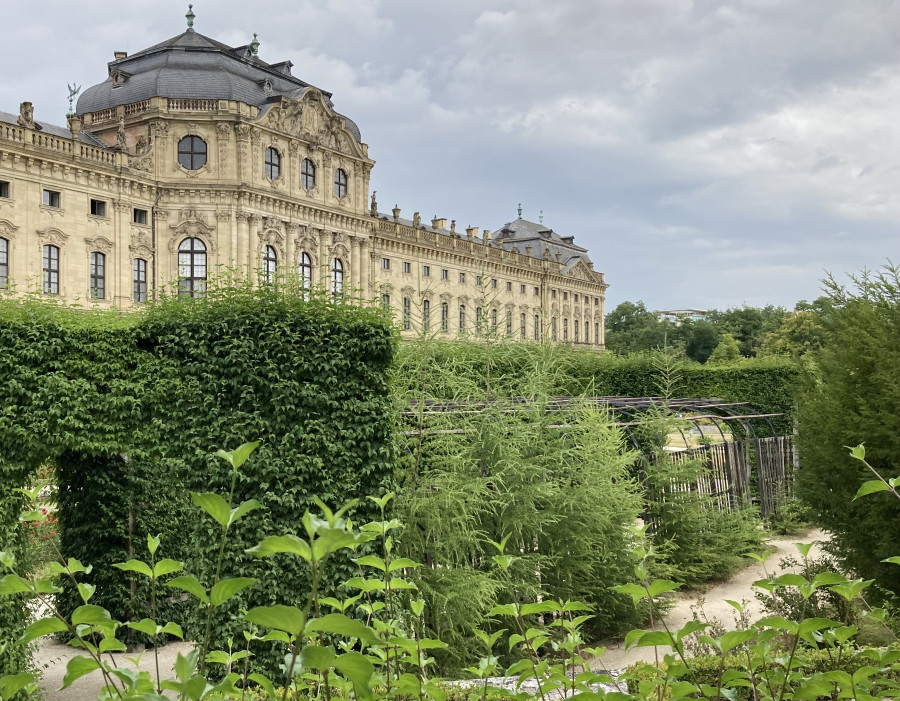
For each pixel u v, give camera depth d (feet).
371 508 41.24
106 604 49.67
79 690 40.86
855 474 41.09
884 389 40.24
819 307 49.01
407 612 32.22
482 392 48.93
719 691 9.52
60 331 40.83
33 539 48.37
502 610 10.78
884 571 39.55
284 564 39.40
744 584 59.00
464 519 42.34
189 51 185.06
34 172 148.46
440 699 10.36
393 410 43.06
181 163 175.22
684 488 60.54
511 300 288.92
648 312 485.15
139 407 42.04
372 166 216.33
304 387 41.27
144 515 50.44
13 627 35.60
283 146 187.21
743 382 93.61
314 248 196.95
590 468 48.96
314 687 14.85
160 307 44.42
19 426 39.32
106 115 177.58
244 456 7.39
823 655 22.03
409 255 238.89
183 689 6.82
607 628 48.21
